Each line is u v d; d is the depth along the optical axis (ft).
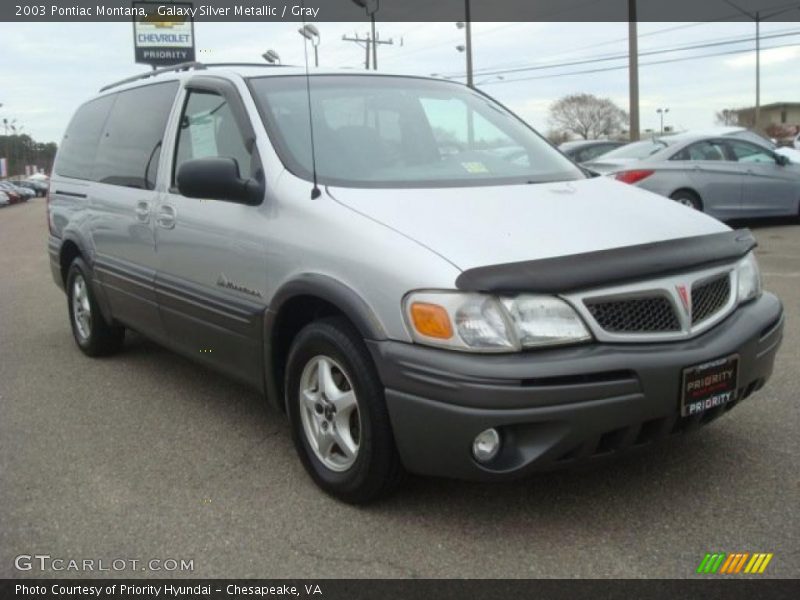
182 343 14.71
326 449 11.26
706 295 10.37
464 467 9.40
